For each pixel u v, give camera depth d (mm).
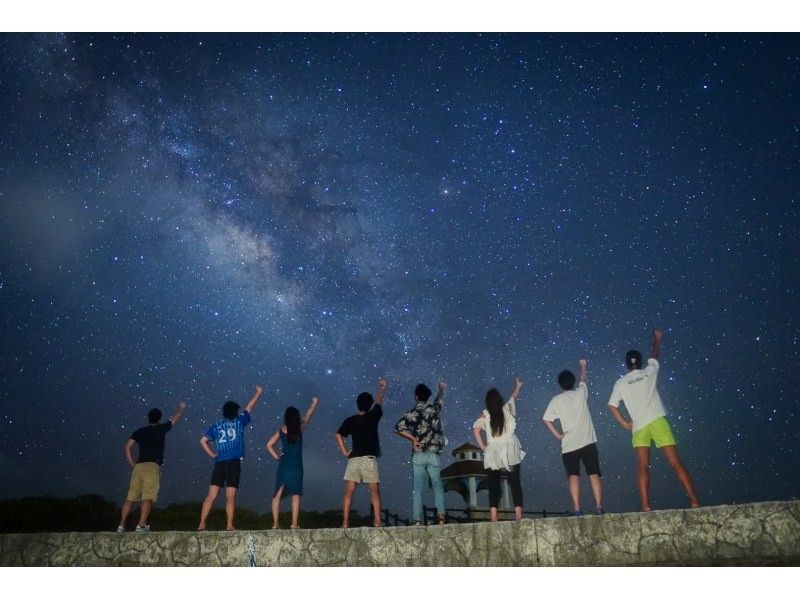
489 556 7402
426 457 8953
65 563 8367
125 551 8344
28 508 17266
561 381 8648
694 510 6824
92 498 18406
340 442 9195
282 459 9195
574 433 8297
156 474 9547
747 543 6562
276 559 8008
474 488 18031
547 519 7332
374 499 8945
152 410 9906
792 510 6500
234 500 9109
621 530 7008
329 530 8000
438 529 7691
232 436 9359
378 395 9539
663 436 7801
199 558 8164
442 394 9320
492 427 8680
